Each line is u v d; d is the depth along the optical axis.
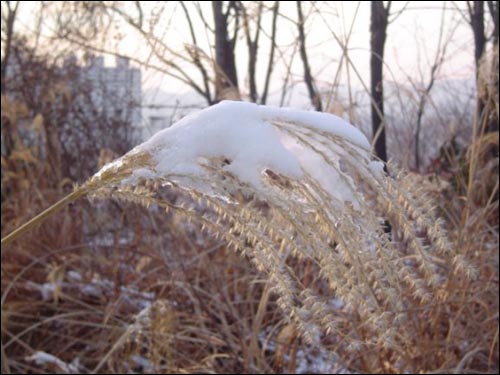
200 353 3.60
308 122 1.06
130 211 4.57
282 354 3.41
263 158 1.01
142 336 3.47
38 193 4.94
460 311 3.03
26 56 8.07
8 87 7.70
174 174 1.00
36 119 5.57
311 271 3.11
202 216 1.05
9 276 4.29
